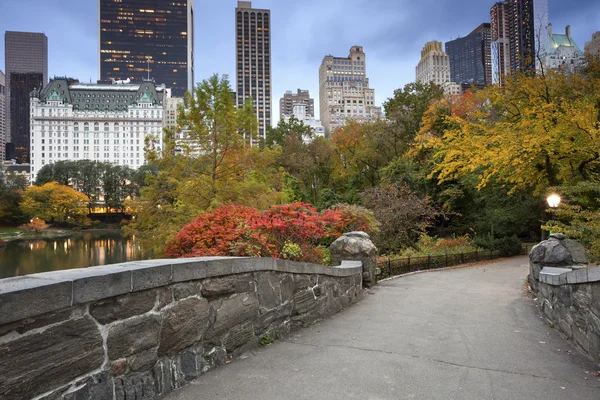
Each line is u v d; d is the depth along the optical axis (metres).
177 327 3.54
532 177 15.64
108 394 2.86
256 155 16.17
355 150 41.72
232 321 4.36
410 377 4.04
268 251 7.87
